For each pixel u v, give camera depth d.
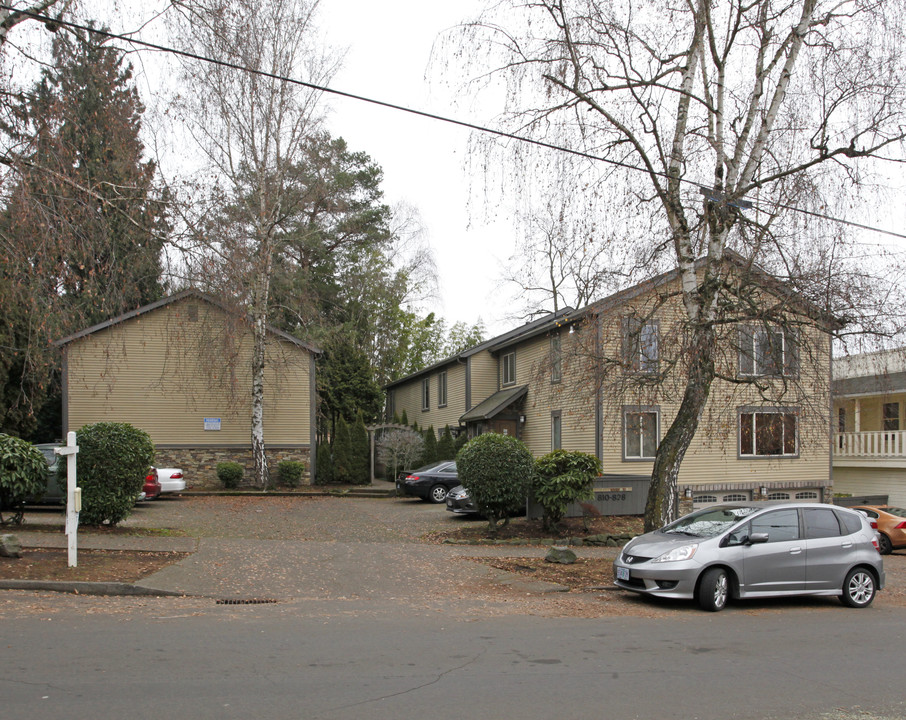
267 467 26.72
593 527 17.77
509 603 10.54
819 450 24.42
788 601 11.44
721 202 13.60
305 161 25.02
